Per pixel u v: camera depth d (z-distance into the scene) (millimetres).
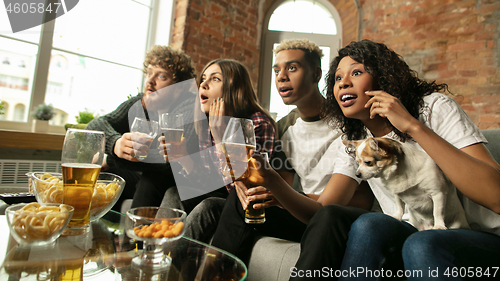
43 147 1992
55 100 2271
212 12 2715
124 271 538
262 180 804
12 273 486
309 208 873
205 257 619
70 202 674
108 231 749
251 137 799
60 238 662
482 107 2514
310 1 3217
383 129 903
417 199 761
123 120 1635
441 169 690
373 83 882
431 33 2713
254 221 853
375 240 668
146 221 586
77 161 673
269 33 3162
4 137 1851
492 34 2525
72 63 2344
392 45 2842
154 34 2746
